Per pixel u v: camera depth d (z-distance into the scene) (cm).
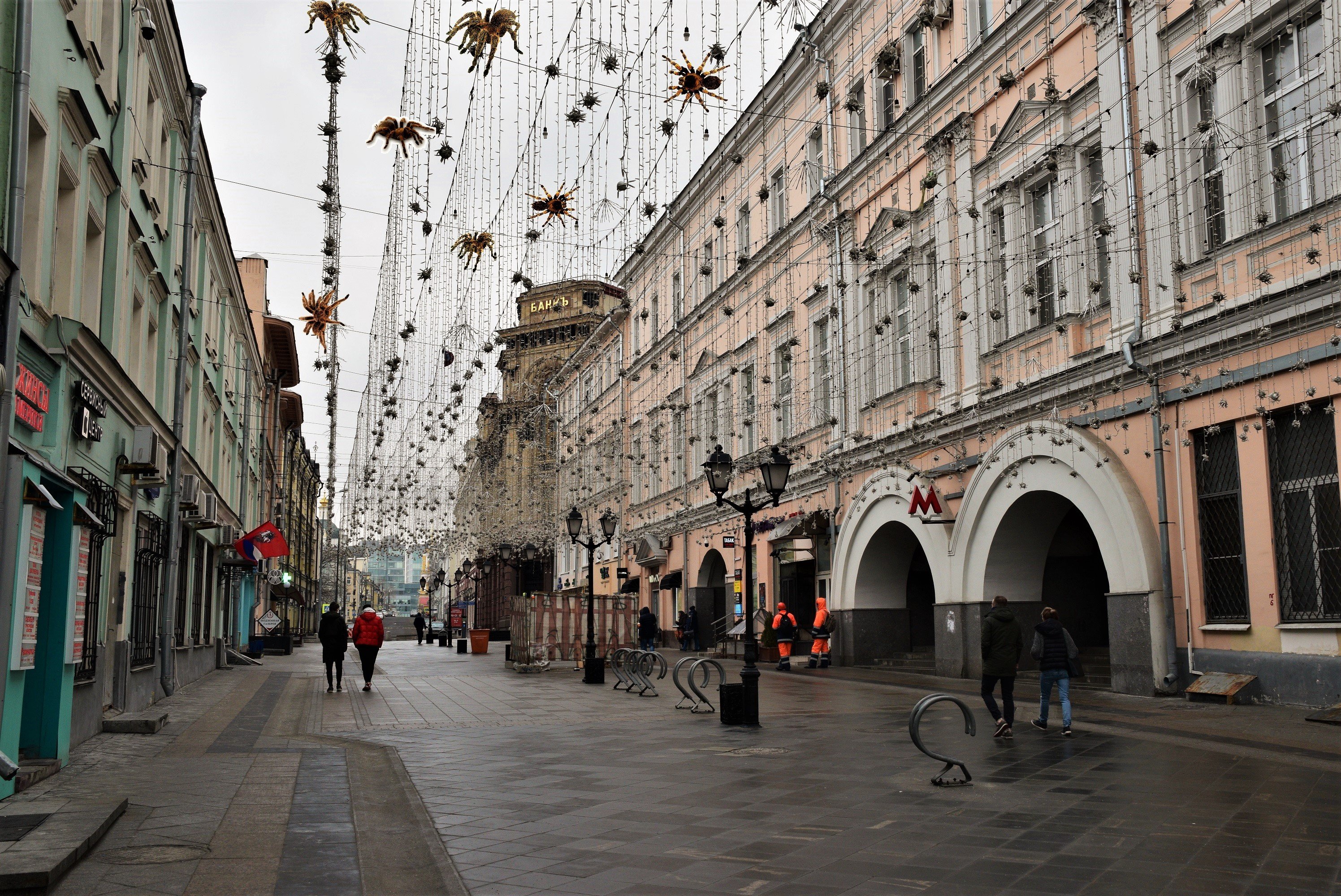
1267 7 1352
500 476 4028
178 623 2145
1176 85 1520
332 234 1320
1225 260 1429
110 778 962
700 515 3553
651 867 633
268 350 4819
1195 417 1469
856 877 600
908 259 2272
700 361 3572
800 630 2827
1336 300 1244
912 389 2230
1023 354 1867
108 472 1385
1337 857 622
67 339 1116
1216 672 1421
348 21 987
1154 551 1534
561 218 1481
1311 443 1309
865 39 2450
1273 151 1380
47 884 570
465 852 681
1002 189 1928
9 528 845
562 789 910
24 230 1002
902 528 2342
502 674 2694
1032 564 1948
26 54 940
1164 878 586
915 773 953
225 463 3052
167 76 1797
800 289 2816
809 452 2777
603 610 2984
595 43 1127
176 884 589
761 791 880
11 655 848
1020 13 1864
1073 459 1680
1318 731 1120
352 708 1733
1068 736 1182
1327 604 1279
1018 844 671
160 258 1831
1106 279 1695
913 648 2464
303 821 765
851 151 2527
